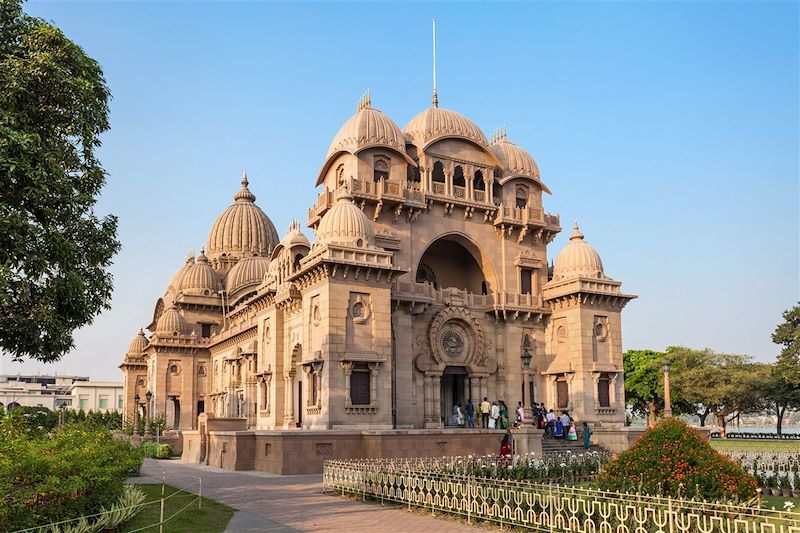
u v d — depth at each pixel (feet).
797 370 241.76
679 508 56.75
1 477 51.19
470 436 138.51
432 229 179.11
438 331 177.06
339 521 71.82
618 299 183.73
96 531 60.59
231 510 79.56
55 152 81.15
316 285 150.30
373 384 145.48
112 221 92.32
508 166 194.59
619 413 180.45
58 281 81.41
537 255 194.18
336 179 176.96
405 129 190.39
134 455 86.38
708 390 261.03
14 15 84.53
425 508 77.15
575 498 65.72
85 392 533.55
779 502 85.81
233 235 317.63
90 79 87.20
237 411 231.09
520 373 184.65
